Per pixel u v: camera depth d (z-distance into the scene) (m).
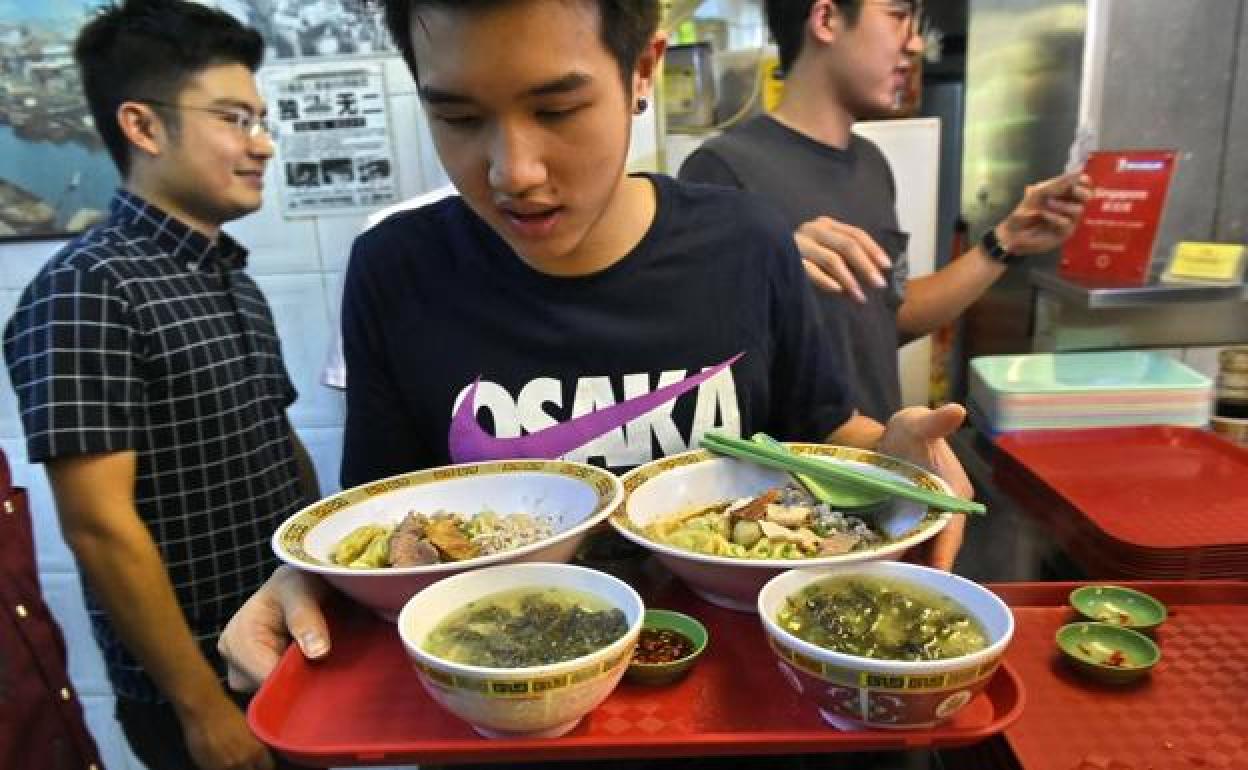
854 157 1.54
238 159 1.35
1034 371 1.50
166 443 1.28
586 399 0.84
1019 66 2.03
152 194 1.35
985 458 1.37
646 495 0.78
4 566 1.14
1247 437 1.36
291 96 1.80
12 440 1.95
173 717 1.38
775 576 0.64
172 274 1.32
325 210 1.87
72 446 1.14
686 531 0.74
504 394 0.84
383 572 0.64
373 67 1.78
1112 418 1.35
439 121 0.62
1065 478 1.16
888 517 0.76
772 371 0.94
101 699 2.12
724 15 2.23
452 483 0.82
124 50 1.26
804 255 1.05
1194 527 1.00
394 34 0.64
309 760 0.55
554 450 0.85
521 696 0.52
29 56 1.73
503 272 0.83
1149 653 0.75
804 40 1.44
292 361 1.96
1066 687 0.73
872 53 1.39
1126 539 0.94
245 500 1.37
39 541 2.01
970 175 2.36
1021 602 0.87
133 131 1.29
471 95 0.57
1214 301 1.49
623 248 0.83
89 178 1.80
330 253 1.89
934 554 0.71
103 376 1.18
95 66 1.28
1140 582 0.86
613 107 0.62
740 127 1.51
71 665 2.09
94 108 1.33
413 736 0.57
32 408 1.15
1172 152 1.49
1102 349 1.82
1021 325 2.11
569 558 0.72
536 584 0.65
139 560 1.18
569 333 0.83
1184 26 1.67
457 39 0.55
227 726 1.24
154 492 1.28
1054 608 0.86
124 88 1.27
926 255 1.98
